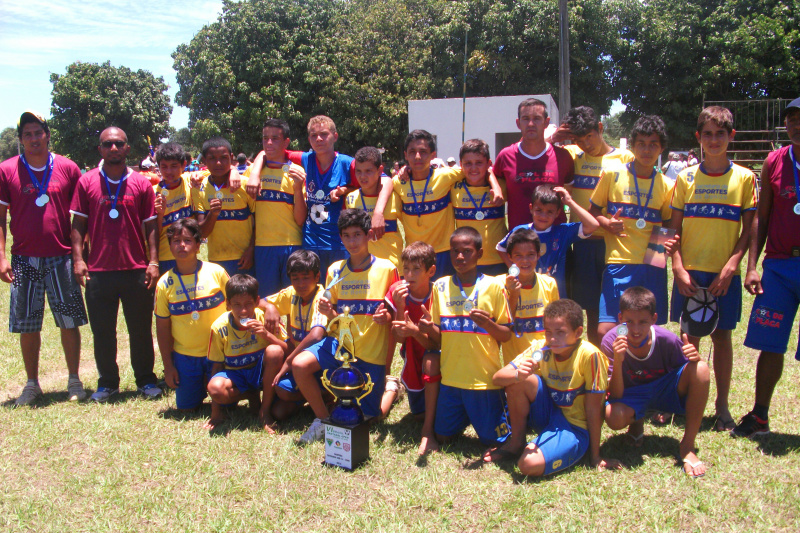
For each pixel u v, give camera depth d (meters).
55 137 39.97
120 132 5.48
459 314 4.26
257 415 5.02
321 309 4.46
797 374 5.42
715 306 4.42
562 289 4.92
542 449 3.78
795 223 4.19
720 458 3.95
